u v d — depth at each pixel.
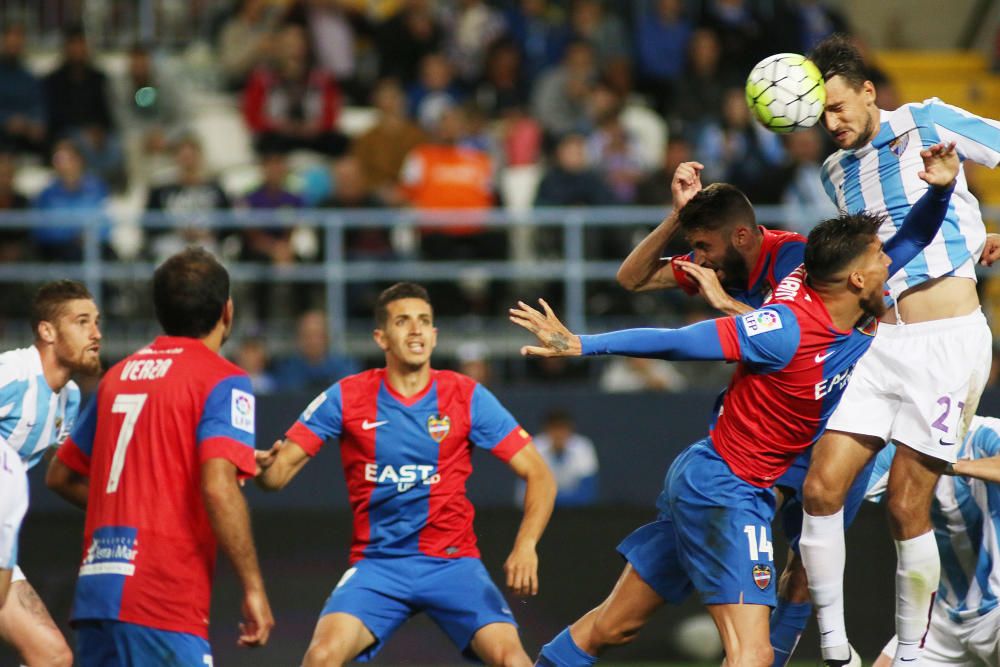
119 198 46.53
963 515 22.09
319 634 21.02
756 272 21.06
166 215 39.50
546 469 22.08
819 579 20.73
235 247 39.56
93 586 17.98
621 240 40.12
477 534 34.34
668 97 50.91
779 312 19.20
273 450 21.73
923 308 21.17
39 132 46.75
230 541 17.61
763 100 20.72
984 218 39.34
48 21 56.03
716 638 33.91
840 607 20.84
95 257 38.84
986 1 58.53
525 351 18.94
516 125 47.06
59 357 21.22
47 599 33.44
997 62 57.38
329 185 44.91
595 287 39.97
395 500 21.72
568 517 34.38
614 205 41.59
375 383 21.98
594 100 46.66
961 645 22.53
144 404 18.12
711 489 20.02
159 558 17.81
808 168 42.25
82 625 18.23
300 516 34.03
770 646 19.91
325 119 46.88
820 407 19.62
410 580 21.61
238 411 18.00
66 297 21.14
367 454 21.78
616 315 39.62
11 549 17.83
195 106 51.91
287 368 37.53
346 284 39.69
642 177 42.19
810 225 40.69
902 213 21.06
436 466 21.75
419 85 49.44
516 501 36.56
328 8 51.19
